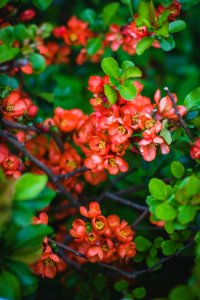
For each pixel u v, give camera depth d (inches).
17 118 29.5
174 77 46.3
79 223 26.6
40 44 29.7
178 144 27.8
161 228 31.0
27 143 33.2
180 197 23.1
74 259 32.1
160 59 46.7
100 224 26.5
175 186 24.8
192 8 44.9
